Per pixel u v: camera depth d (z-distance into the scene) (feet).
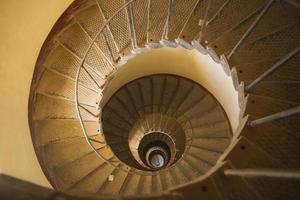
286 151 10.79
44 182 16.22
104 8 18.57
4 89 14.42
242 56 13.29
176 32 15.97
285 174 6.04
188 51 20.84
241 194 9.73
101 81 18.28
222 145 21.74
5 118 14.32
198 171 20.75
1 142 13.47
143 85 24.72
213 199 9.57
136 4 18.10
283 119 11.30
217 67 19.47
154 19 17.17
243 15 14.58
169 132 24.45
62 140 18.31
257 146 10.64
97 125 18.81
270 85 12.35
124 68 21.79
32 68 16.94
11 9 14.02
